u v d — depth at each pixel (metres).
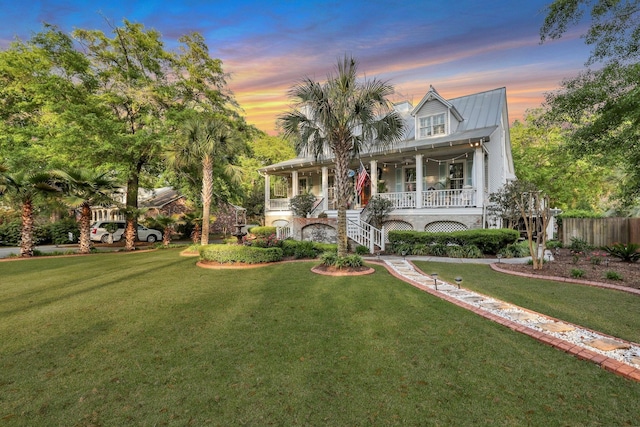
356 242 12.81
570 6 7.98
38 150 14.71
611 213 18.56
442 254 11.21
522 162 23.20
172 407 2.55
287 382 2.91
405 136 15.84
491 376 2.98
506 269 8.18
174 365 3.25
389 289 6.29
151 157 18.11
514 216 11.34
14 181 12.06
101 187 14.50
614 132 9.27
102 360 3.38
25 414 2.46
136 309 5.20
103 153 15.70
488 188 14.10
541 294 5.86
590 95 8.55
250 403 2.59
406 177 16.39
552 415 2.41
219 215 28.78
